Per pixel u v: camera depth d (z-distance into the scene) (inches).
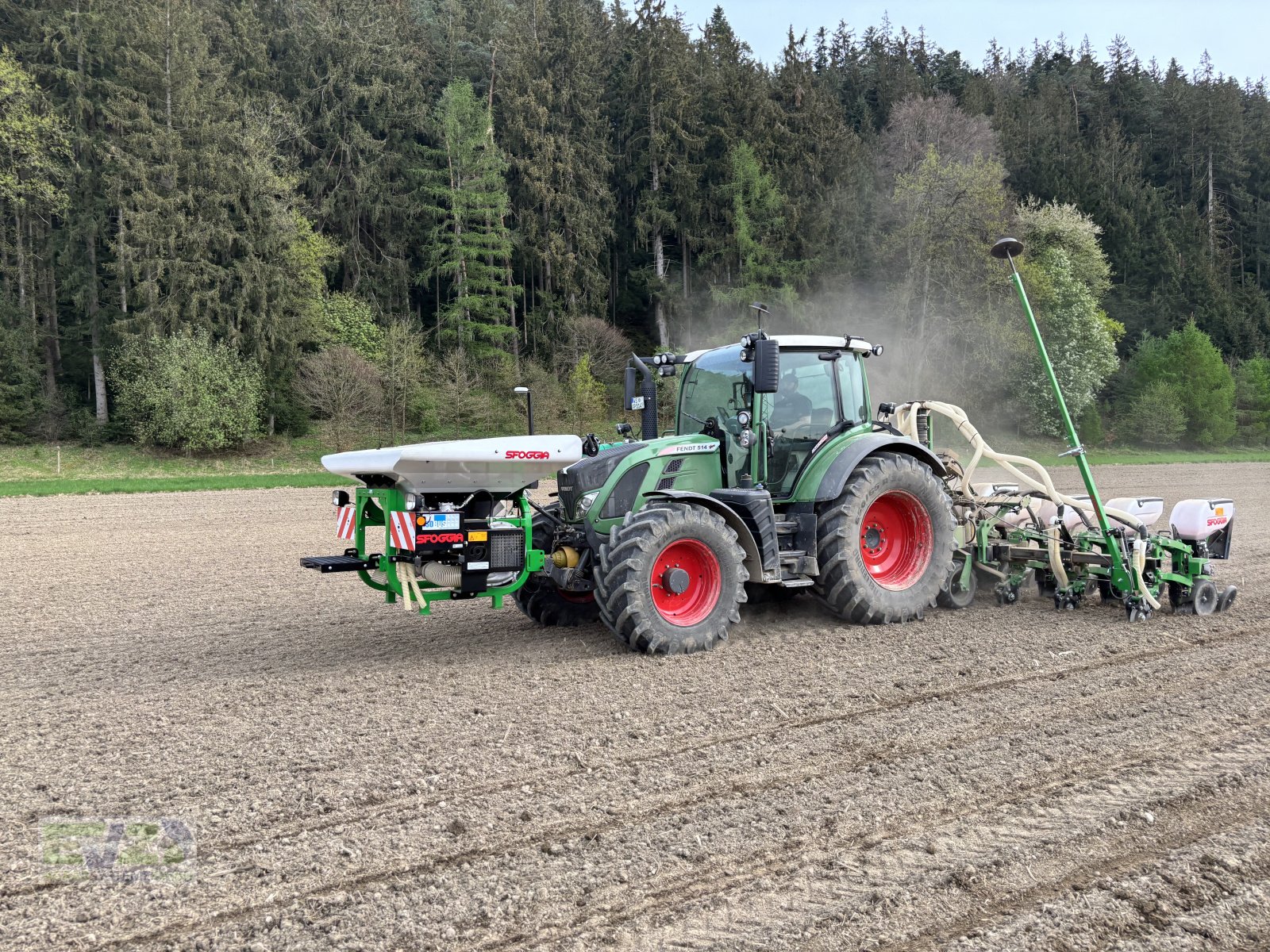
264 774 166.2
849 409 297.4
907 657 245.4
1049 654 247.1
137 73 1354.6
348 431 1363.2
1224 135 2824.8
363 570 251.4
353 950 110.2
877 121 2482.8
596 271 1716.3
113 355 1325.0
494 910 119.1
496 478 248.8
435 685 225.3
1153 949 111.0
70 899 123.1
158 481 946.7
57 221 1449.3
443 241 1692.9
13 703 216.1
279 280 1357.0
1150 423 1695.4
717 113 1782.7
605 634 282.0
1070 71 3292.3
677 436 293.9
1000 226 1531.7
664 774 164.2
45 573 421.1
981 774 163.9
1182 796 154.3
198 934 114.3
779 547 281.7
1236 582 360.8
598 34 2106.3
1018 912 119.1
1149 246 2246.6
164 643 281.4
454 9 2054.6
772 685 220.5
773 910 119.0
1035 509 323.3
